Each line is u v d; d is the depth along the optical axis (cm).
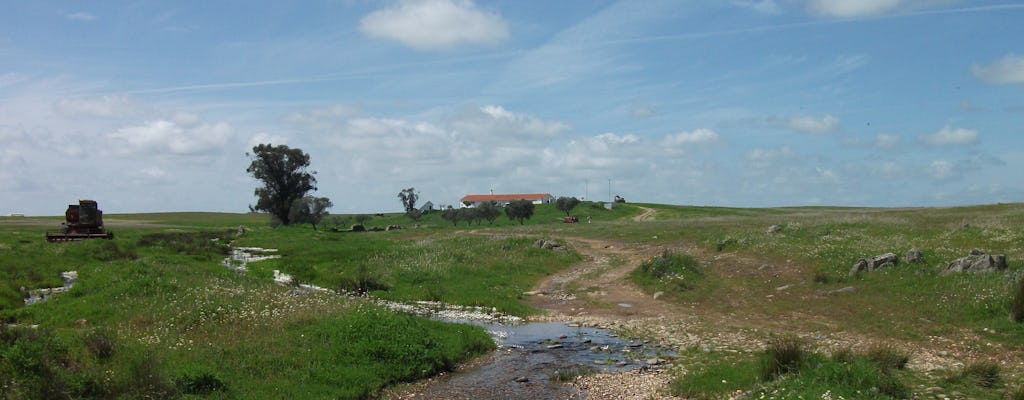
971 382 1462
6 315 2117
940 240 3950
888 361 1608
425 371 1705
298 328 1919
